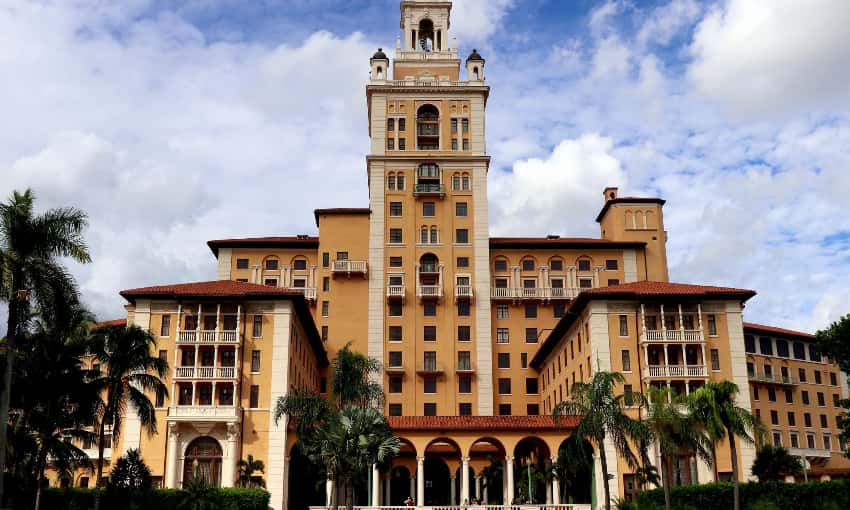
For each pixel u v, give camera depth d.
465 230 99.88
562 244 101.44
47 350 50.94
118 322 78.69
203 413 66.25
